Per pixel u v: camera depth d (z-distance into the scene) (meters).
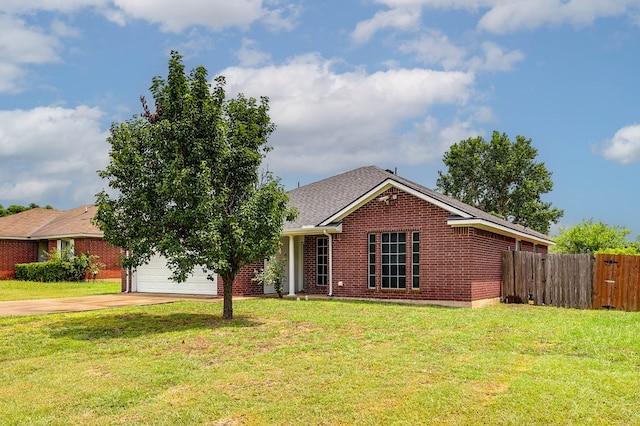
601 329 11.65
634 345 9.84
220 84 13.30
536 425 5.78
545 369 7.98
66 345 10.21
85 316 13.82
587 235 34.25
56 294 21.89
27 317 13.39
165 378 7.70
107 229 12.53
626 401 6.48
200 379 7.65
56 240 34.22
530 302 18.81
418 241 17.75
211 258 12.23
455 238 17.00
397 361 8.62
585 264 17.44
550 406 6.30
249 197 13.17
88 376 7.94
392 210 18.28
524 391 6.85
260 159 13.09
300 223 20.42
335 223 19.25
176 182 11.64
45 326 12.23
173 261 12.46
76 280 30.80
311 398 6.71
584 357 8.98
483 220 16.62
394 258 18.19
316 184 25.67
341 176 25.48
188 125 12.30
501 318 13.34
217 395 6.89
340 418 6.04
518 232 20.66
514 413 6.11
